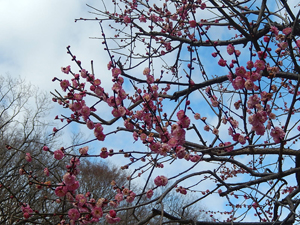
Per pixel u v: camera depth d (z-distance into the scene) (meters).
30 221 2.76
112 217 2.42
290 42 2.78
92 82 2.96
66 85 2.99
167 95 4.54
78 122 3.07
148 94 2.92
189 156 2.75
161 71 3.94
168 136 2.62
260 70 2.55
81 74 2.98
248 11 4.68
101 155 2.75
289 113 2.79
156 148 2.71
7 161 11.36
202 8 4.67
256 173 3.20
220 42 4.63
